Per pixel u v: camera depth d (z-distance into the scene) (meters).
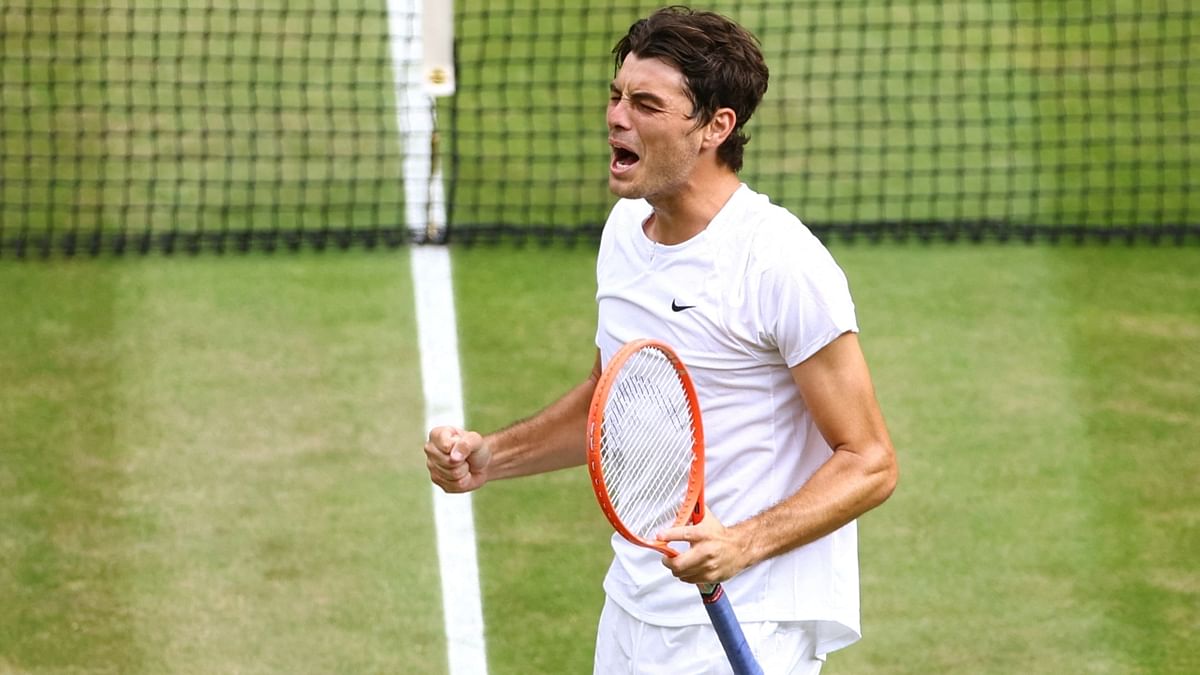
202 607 19.59
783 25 39.25
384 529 21.36
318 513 21.67
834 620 13.17
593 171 33.31
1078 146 34.59
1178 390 25.34
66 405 24.31
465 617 19.50
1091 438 23.91
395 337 26.77
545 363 26.05
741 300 12.56
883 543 21.19
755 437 12.88
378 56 37.56
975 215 32.00
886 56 37.16
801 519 12.17
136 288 28.22
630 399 12.89
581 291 28.73
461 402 24.70
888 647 18.97
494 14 39.19
